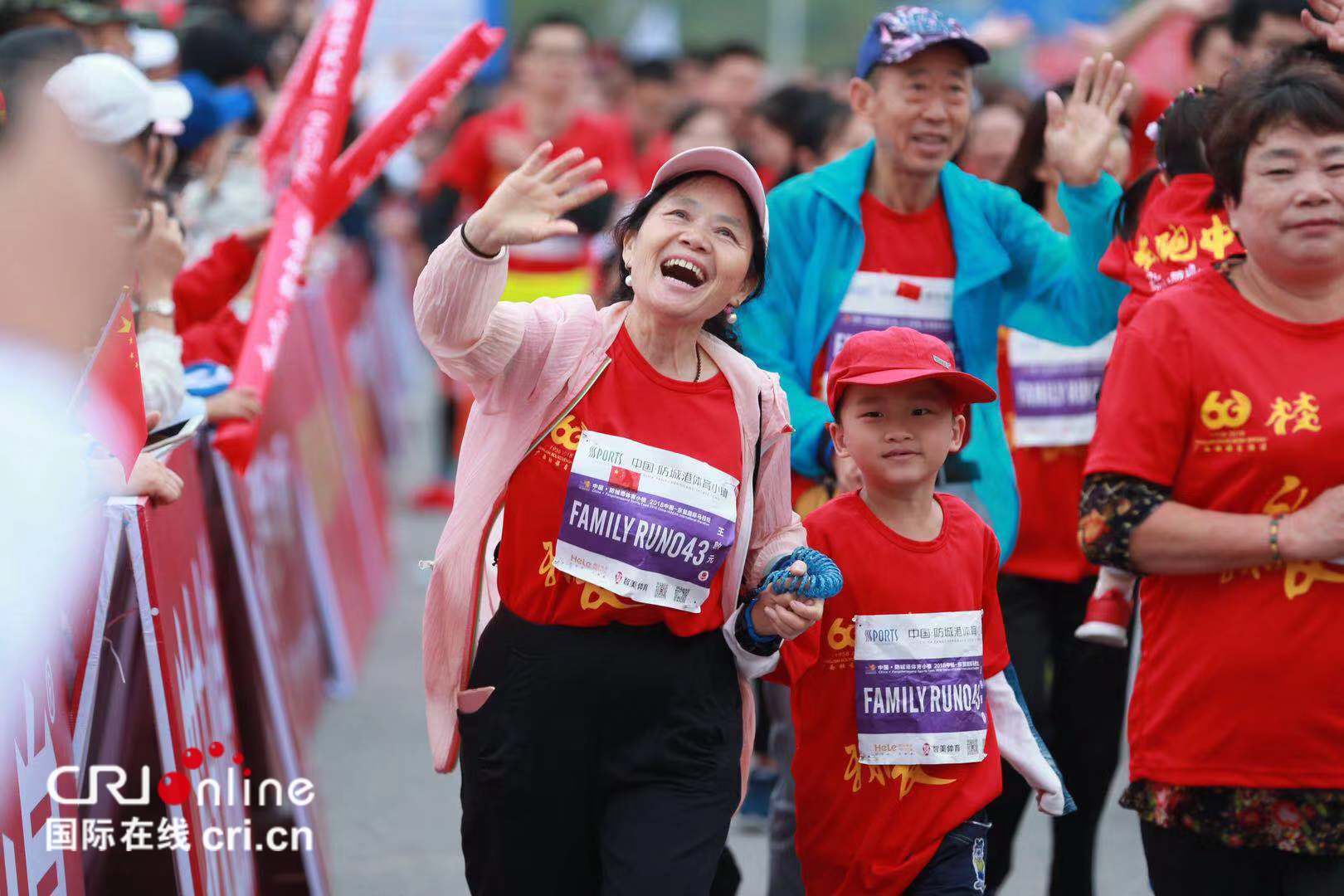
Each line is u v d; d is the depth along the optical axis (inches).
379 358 1665.8
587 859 455.5
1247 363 441.7
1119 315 550.9
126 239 452.1
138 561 438.9
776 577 439.2
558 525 435.5
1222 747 443.5
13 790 362.9
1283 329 442.6
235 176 828.6
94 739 469.4
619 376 440.1
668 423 438.9
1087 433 639.8
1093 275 580.7
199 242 808.3
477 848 458.3
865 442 476.1
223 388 622.8
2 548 343.3
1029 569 630.5
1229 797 445.7
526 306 440.8
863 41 593.9
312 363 1016.9
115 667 466.3
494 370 433.7
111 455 419.2
